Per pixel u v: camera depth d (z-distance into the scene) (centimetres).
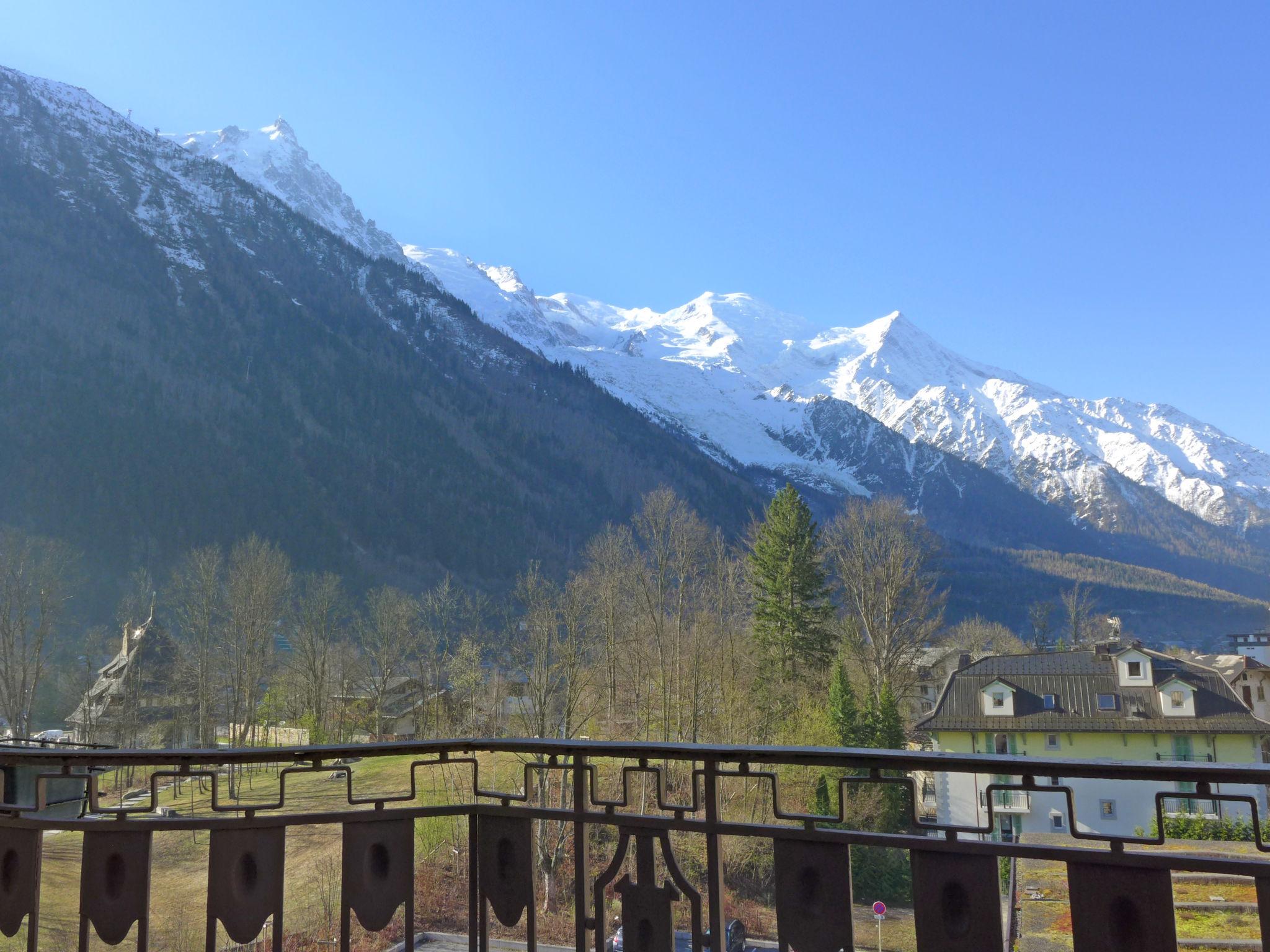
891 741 3189
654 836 303
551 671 3291
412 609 5638
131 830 321
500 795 334
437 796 2311
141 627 5166
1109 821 2344
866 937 1902
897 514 3984
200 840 2022
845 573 3969
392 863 331
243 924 315
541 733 3147
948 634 6147
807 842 280
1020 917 798
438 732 4044
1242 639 6838
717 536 4838
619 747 307
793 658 4072
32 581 4778
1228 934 681
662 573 3775
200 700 4675
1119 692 2905
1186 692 2794
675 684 3375
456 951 1276
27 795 385
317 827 2216
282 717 5059
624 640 3519
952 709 3066
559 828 1923
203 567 5191
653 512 4094
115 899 318
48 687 5147
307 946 1661
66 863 1950
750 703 3641
